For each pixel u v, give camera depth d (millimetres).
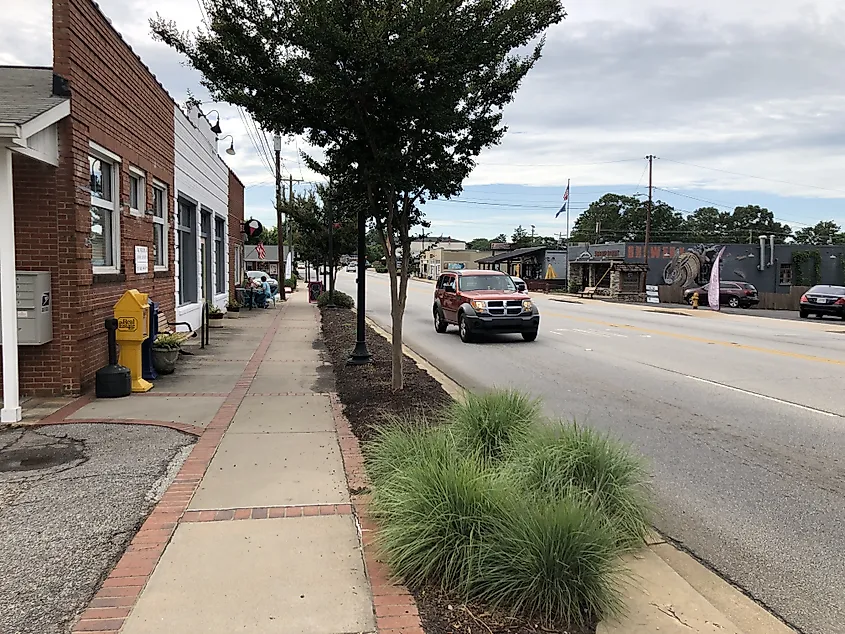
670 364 13031
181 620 3312
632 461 4922
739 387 10547
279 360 12141
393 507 4066
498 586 3494
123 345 8922
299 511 4734
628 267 44938
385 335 17812
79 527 4445
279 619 3336
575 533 3486
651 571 4125
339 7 7219
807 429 7840
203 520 4559
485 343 16625
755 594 3943
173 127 14125
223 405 8180
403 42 6867
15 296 7227
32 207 8133
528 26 8133
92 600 3502
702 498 5512
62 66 7969
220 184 22594
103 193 9859
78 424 7125
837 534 4812
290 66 7699
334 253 30547
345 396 8609
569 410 8742
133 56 10766
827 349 15680
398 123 7926
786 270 54406
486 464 4801
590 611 3443
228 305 24250
